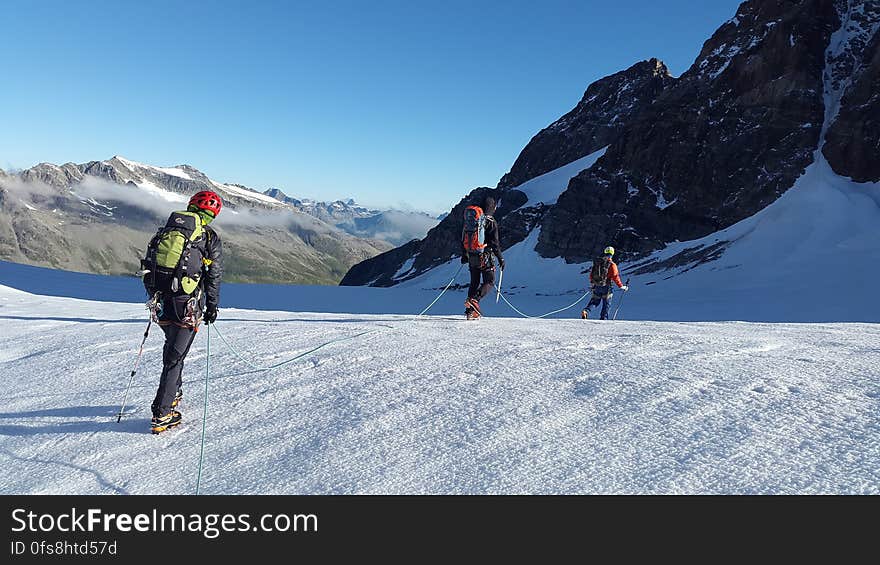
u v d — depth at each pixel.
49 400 5.34
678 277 46.72
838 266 37.88
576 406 4.10
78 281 27.59
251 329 8.60
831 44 61.41
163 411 4.27
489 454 3.38
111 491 3.40
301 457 3.60
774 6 67.56
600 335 6.85
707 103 66.31
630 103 110.69
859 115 54.00
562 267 67.19
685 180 63.78
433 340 6.73
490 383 4.77
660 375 4.68
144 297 22.44
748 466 3.00
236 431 4.19
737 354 5.44
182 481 3.47
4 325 10.84
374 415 4.18
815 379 4.41
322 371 5.56
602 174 72.88
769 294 33.44
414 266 106.38
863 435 3.27
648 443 3.38
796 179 55.47
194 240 4.32
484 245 9.35
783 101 59.69
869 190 50.09
